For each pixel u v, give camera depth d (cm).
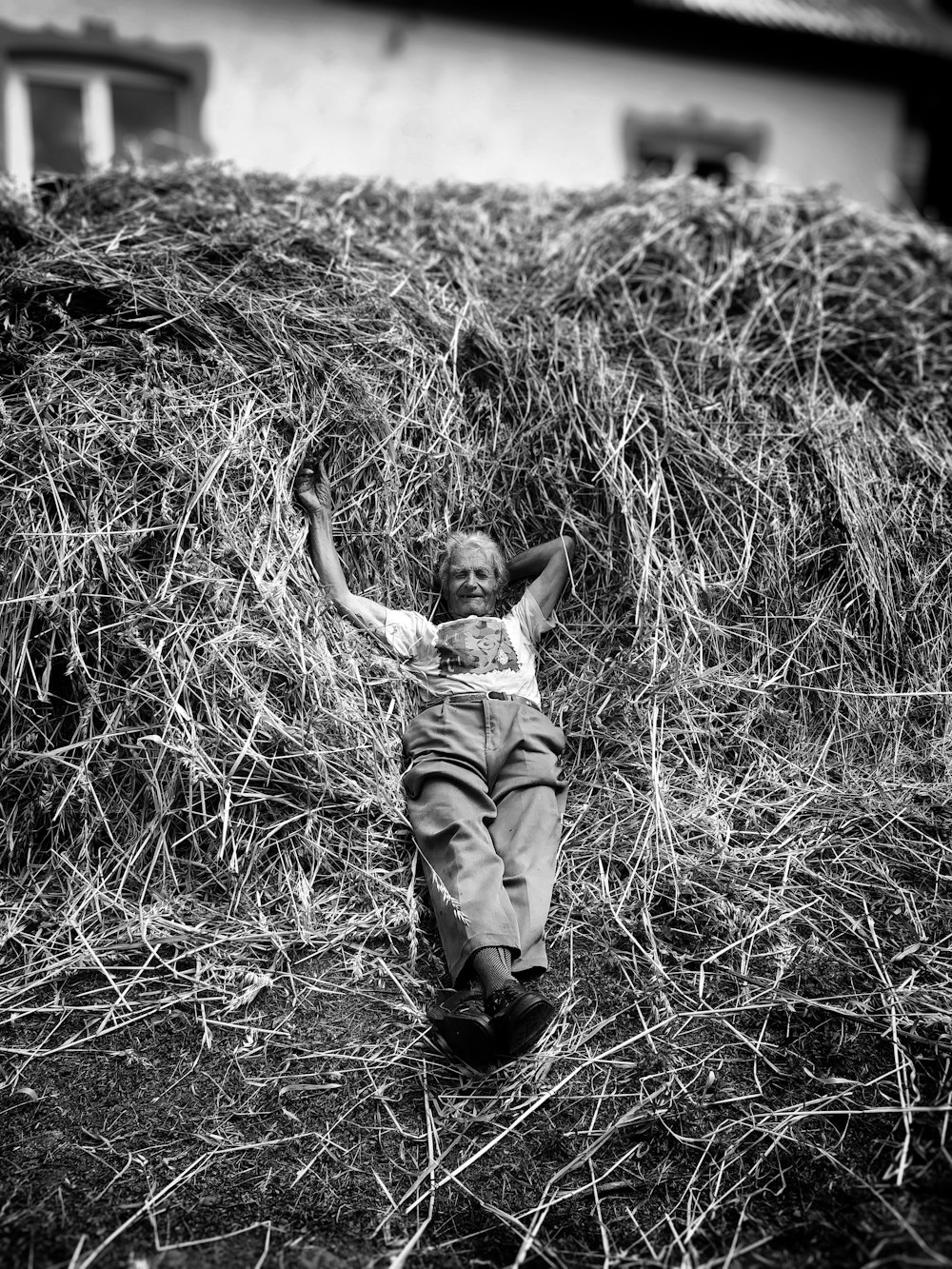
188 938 248
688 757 297
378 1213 190
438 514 330
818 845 274
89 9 696
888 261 412
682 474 328
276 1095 213
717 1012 231
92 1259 179
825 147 925
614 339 353
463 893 237
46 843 265
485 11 791
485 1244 184
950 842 276
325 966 244
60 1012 233
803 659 317
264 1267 178
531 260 381
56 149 718
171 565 270
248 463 290
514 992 217
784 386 352
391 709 298
